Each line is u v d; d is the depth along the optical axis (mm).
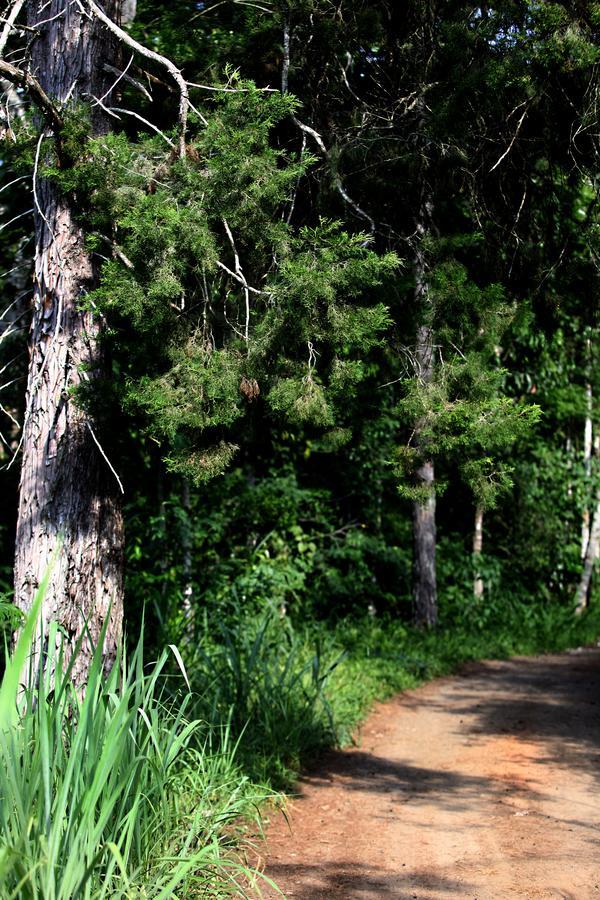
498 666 15094
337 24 7051
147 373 5531
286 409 5426
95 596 6141
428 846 5777
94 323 6199
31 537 6117
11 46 7801
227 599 11375
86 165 5676
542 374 19562
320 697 9258
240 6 7859
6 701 3629
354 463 16688
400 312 6500
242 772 6750
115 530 6312
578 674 14016
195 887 4637
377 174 6984
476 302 6480
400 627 16000
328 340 5559
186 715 6781
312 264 5445
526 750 8680
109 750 3869
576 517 22234
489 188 7234
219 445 5547
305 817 6531
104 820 3799
